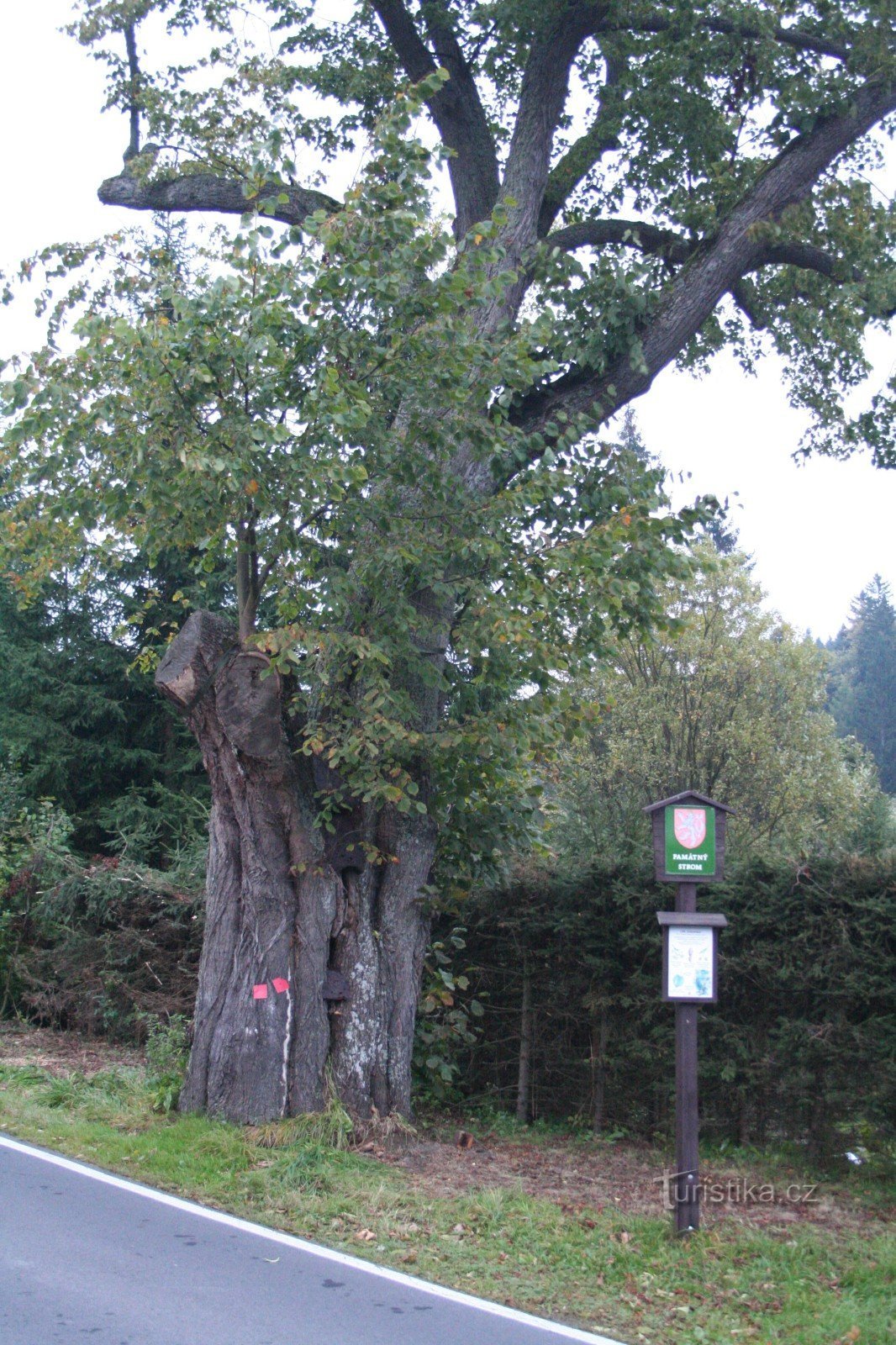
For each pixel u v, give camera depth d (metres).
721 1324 5.99
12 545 10.41
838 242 13.52
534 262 11.90
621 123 13.39
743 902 9.92
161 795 23.66
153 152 13.27
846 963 9.29
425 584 9.53
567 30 12.64
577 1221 7.63
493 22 12.72
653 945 10.37
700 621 29.97
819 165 12.46
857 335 14.12
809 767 29.31
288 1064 9.48
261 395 8.70
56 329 10.07
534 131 12.56
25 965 14.99
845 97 12.23
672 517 9.65
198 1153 8.58
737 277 12.41
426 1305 5.95
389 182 9.54
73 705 23.17
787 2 13.01
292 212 12.80
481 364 9.87
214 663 9.42
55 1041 14.03
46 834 16.38
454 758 9.65
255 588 9.76
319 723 9.38
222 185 13.11
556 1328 5.76
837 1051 9.20
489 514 9.65
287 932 9.70
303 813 9.79
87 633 23.70
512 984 11.57
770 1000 9.80
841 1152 9.45
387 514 9.55
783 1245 7.17
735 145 13.64
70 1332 5.28
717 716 29.39
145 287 9.94
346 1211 7.57
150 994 13.76
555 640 9.99
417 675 10.28
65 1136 9.21
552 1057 11.36
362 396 8.71
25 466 9.58
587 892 10.91
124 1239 6.75
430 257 9.40
